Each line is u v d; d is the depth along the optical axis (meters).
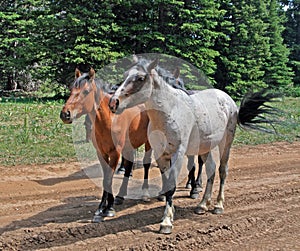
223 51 27.53
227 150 6.63
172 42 22.02
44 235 5.32
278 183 8.23
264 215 6.35
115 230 5.65
